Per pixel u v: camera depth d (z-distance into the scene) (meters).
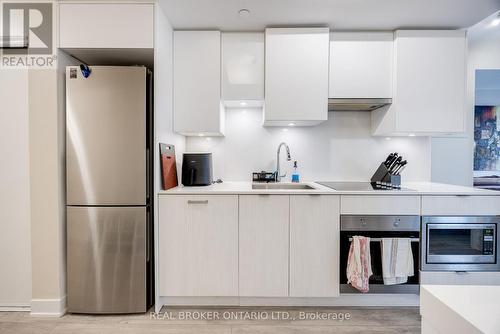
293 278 2.07
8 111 2.10
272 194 2.06
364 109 2.68
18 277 2.11
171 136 2.33
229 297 2.13
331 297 2.14
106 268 1.98
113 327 1.87
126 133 1.96
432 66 2.30
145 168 1.98
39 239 1.98
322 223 2.06
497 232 2.05
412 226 2.05
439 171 3.13
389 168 2.38
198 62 2.34
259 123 2.74
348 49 2.35
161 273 2.07
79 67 1.94
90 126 1.95
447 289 0.57
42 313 1.98
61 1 1.96
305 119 2.33
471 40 2.94
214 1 1.98
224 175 2.74
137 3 1.97
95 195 1.96
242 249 2.07
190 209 2.06
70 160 1.96
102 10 1.97
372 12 2.12
